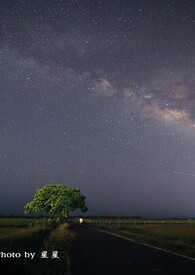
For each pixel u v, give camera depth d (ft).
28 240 60.80
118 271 42.22
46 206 194.80
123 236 108.68
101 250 66.39
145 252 63.05
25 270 37.24
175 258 54.65
